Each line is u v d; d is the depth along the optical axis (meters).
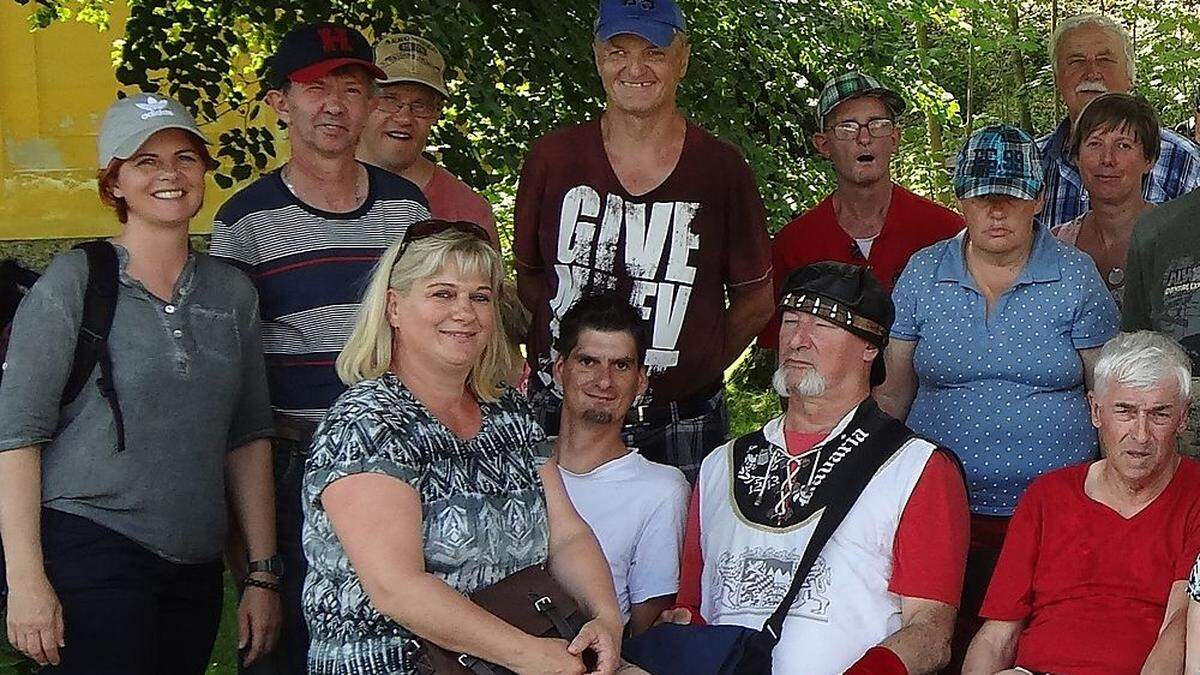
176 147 3.27
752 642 3.11
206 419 3.30
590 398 3.64
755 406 9.24
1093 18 5.54
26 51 9.55
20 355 3.11
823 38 7.40
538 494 2.94
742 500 3.38
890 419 3.35
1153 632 3.20
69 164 9.73
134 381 3.17
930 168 11.24
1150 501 3.27
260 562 3.59
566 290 4.21
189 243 3.44
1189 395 3.23
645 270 4.15
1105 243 4.63
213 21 6.47
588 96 6.59
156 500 3.21
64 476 3.15
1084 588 3.28
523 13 6.34
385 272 2.88
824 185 7.31
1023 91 11.30
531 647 2.69
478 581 2.78
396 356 2.89
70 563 3.14
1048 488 3.39
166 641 3.34
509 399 3.01
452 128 6.49
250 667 3.70
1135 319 3.87
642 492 3.63
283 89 3.75
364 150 4.74
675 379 4.23
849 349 3.32
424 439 2.77
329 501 2.69
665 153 4.14
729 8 7.05
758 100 7.14
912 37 9.62
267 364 3.67
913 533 3.20
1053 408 3.75
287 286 3.65
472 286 2.83
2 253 9.64
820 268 3.39
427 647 2.69
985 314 3.80
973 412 3.79
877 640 3.18
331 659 2.75
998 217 3.71
